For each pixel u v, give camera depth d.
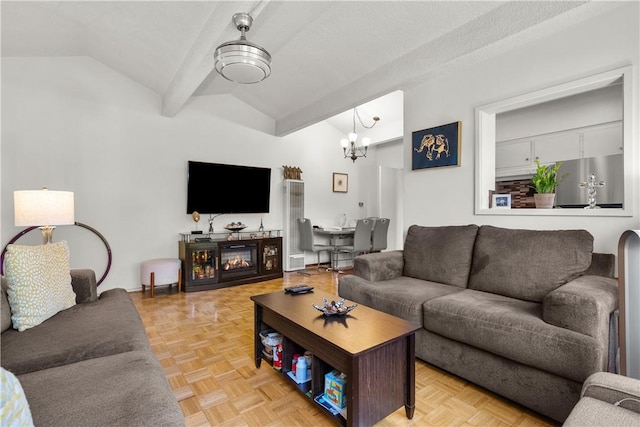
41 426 0.82
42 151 3.56
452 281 2.49
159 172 4.29
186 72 3.20
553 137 3.89
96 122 3.87
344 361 1.38
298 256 5.52
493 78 2.67
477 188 2.80
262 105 4.98
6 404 0.61
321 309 1.77
